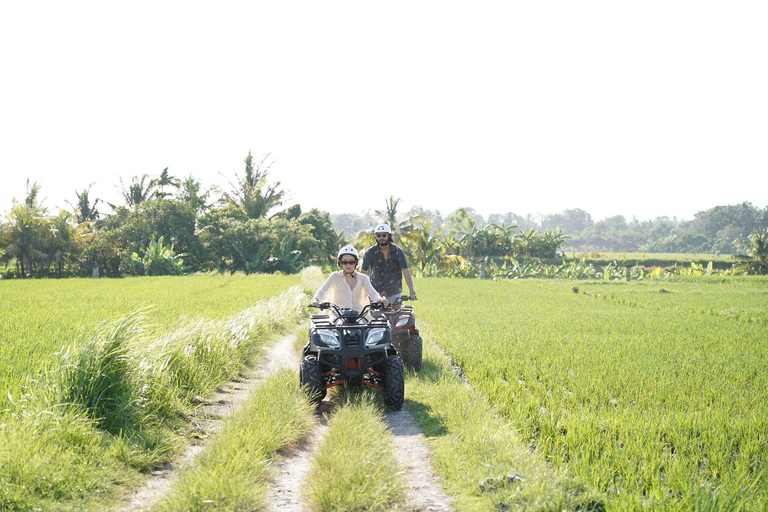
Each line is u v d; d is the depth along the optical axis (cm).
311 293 2141
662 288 2948
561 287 3012
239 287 2452
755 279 3750
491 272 5359
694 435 536
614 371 831
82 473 433
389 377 666
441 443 541
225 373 837
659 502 382
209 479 411
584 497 397
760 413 604
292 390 684
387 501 414
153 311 1398
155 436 530
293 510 407
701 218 17962
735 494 394
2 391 571
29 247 4822
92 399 556
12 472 408
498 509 390
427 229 5319
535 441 528
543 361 903
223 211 5938
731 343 1114
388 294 948
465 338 1148
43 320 1161
